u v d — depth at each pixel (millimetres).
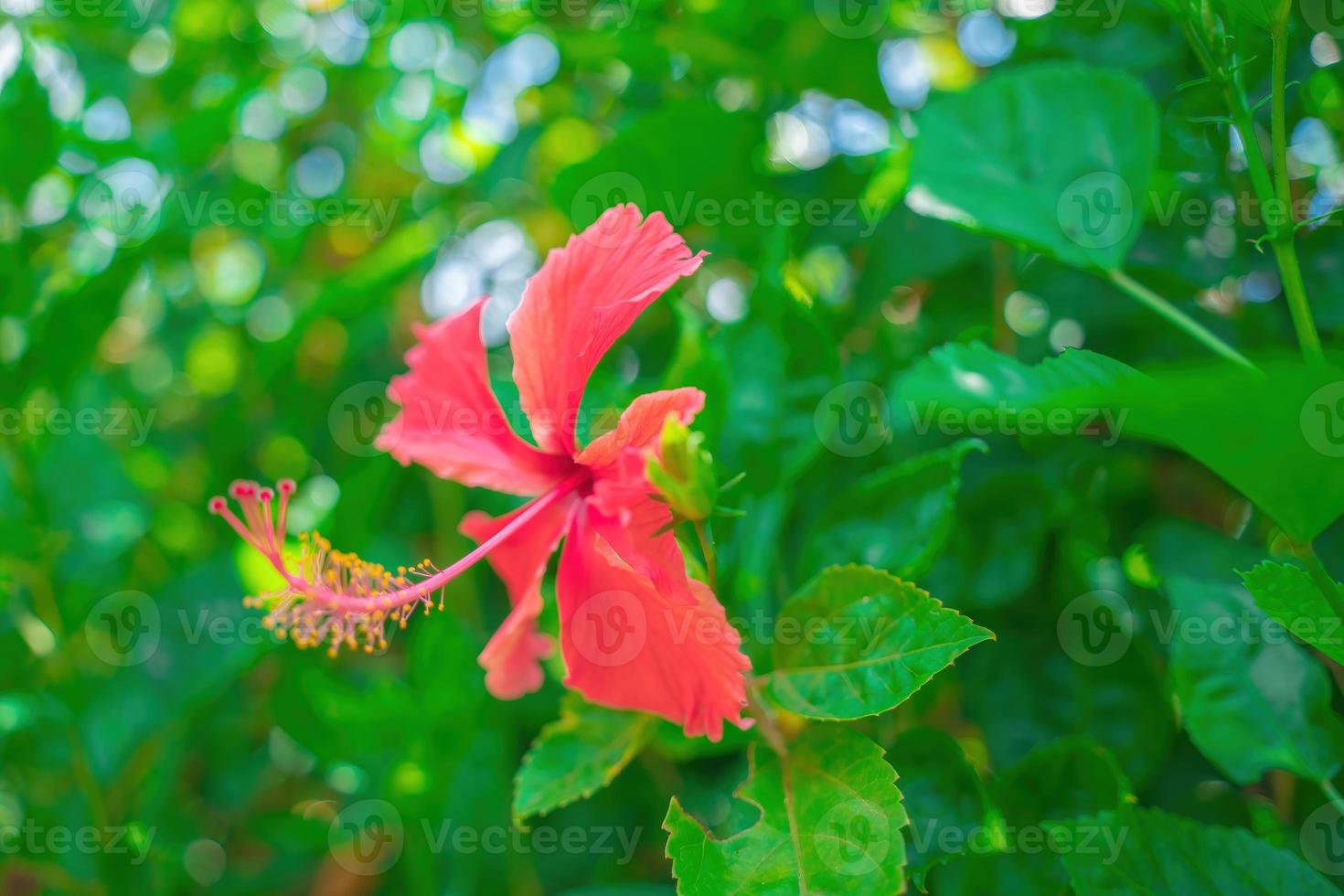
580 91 611
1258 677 451
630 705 415
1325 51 497
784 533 522
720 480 464
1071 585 502
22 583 581
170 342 675
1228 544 482
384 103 649
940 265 528
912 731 439
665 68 569
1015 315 539
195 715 579
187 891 609
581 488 429
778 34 543
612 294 417
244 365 659
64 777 591
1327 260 494
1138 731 487
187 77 654
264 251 680
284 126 672
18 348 569
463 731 571
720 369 457
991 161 460
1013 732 494
